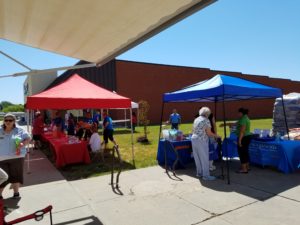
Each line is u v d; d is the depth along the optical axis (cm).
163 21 256
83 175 755
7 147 514
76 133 1360
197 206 495
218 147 803
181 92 793
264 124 2523
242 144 710
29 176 761
